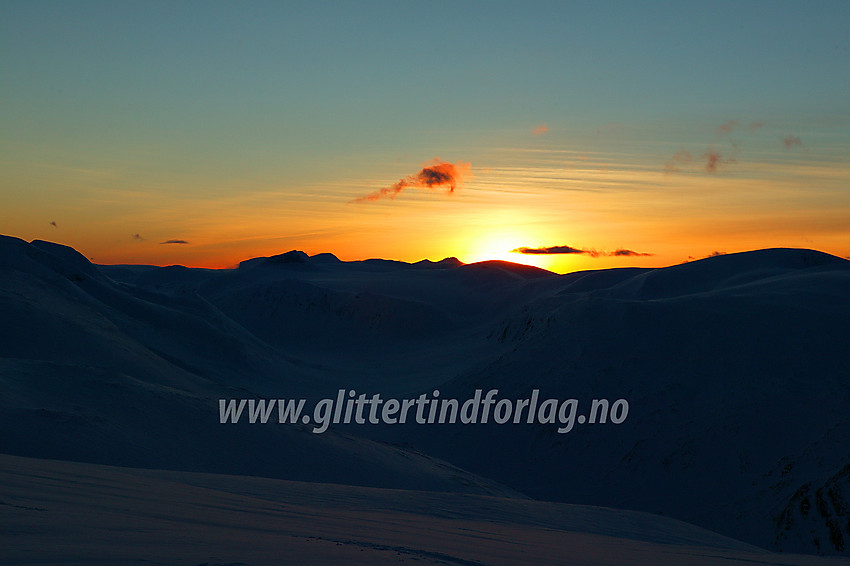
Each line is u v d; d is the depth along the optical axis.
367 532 10.01
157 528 7.27
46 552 5.25
